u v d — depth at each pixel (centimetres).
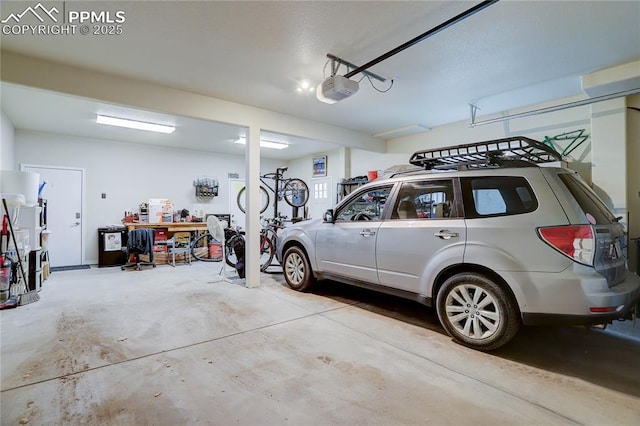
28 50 308
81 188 711
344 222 378
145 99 385
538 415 178
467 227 263
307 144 796
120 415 178
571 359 245
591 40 293
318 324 320
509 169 259
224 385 209
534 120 476
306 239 424
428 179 304
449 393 200
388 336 290
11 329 311
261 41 295
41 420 173
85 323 327
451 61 335
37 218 468
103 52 314
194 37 287
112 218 751
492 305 251
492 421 173
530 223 234
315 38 290
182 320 334
